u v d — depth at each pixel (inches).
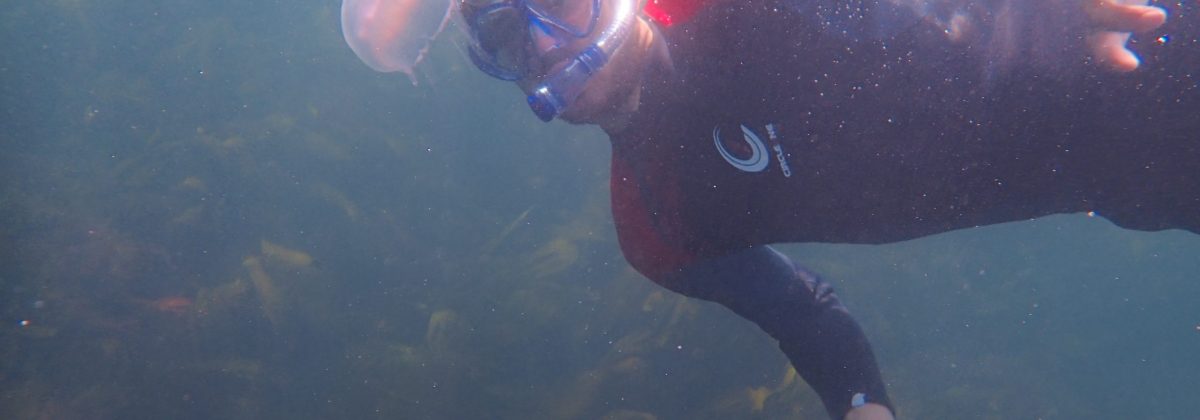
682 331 260.4
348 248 306.3
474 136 343.3
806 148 56.4
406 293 297.1
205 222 316.5
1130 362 360.5
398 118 347.3
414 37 138.3
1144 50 53.8
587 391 251.8
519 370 264.4
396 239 312.3
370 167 331.9
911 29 51.5
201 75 380.8
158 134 361.4
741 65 54.4
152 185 329.7
